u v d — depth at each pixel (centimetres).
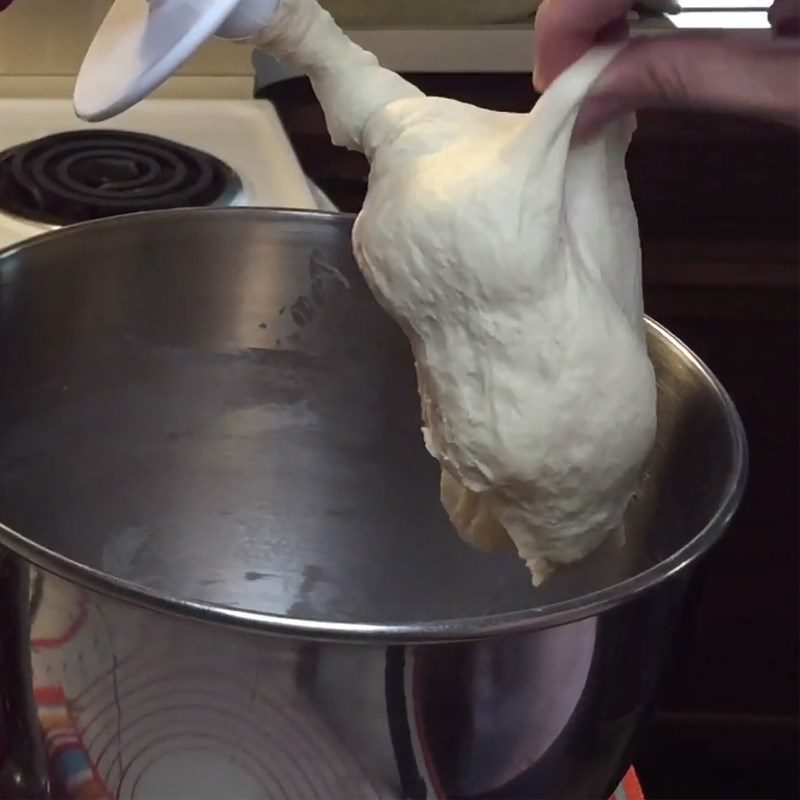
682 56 30
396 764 31
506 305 31
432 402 34
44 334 48
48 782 35
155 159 69
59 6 76
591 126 32
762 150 78
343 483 57
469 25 80
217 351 54
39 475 51
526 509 34
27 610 31
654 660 34
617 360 33
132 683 30
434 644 28
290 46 32
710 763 99
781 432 86
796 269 81
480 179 31
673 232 80
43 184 65
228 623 27
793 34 31
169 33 30
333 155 80
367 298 52
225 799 32
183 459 56
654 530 43
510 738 32
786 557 91
